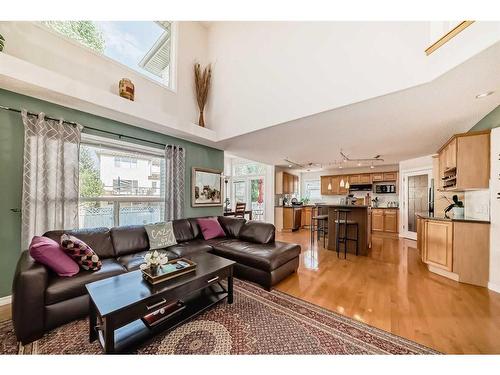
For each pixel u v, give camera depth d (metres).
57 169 2.46
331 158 5.75
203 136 3.90
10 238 2.27
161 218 3.76
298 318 1.91
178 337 1.64
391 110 2.62
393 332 1.72
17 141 2.31
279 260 2.67
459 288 2.59
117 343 1.43
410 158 5.51
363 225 4.20
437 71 1.90
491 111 2.67
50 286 1.69
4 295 2.23
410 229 5.77
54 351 1.48
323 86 2.64
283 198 7.98
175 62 3.86
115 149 3.19
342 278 2.90
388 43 2.18
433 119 2.90
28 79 2.10
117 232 2.72
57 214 2.46
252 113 3.48
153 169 3.67
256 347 1.54
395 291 2.49
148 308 1.50
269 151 4.98
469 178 2.81
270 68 3.22
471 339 1.63
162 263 1.82
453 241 2.87
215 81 4.16
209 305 1.96
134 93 3.23
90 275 1.92
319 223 5.55
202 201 4.45
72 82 2.38
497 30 1.54
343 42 2.48
